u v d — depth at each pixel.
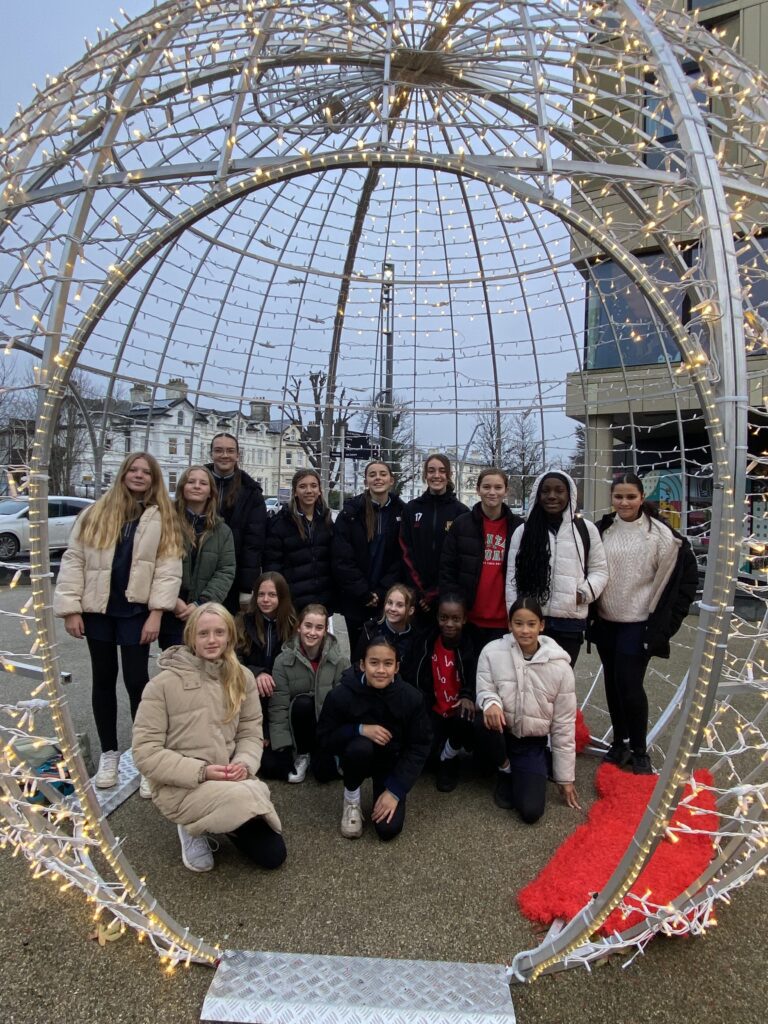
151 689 2.43
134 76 1.91
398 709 2.64
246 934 2.04
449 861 2.49
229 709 2.51
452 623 3.09
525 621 2.89
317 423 5.59
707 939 2.03
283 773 3.24
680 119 1.73
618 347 4.24
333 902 2.21
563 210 1.79
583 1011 1.74
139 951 1.95
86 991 1.79
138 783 3.06
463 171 1.84
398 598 3.13
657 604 3.13
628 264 1.74
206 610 2.48
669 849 2.45
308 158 1.82
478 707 2.97
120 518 2.89
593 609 3.38
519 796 2.83
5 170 2.05
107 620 2.91
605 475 8.36
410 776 2.68
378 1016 1.66
